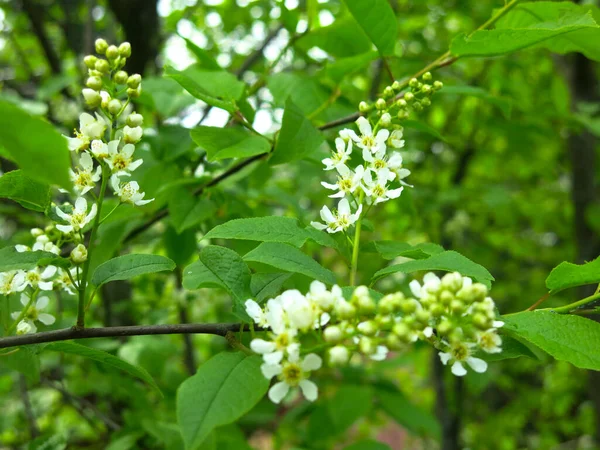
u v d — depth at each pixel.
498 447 0.76
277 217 0.16
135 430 0.28
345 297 0.13
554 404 0.76
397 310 0.12
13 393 0.43
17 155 0.11
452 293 0.13
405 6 0.49
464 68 0.47
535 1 0.22
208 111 0.30
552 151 0.59
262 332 0.14
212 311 0.42
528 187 0.69
